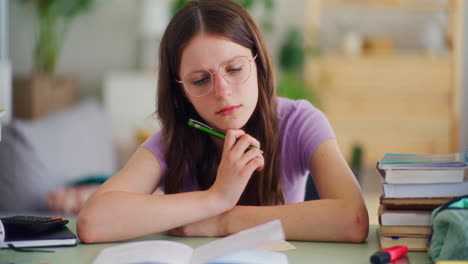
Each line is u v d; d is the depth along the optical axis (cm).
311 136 124
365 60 422
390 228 92
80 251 94
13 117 327
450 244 82
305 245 97
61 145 257
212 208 102
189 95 111
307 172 135
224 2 113
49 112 351
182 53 110
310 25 418
